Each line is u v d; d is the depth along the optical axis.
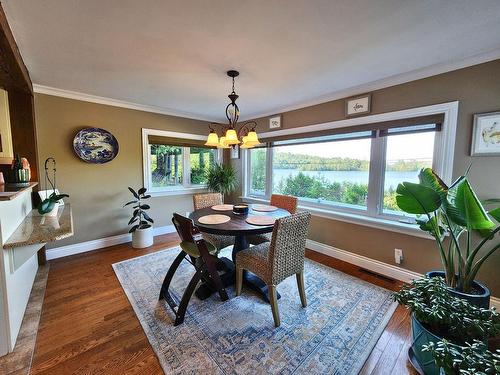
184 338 1.61
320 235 3.21
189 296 1.79
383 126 2.50
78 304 1.98
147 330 1.68
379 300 2.07
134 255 3.04
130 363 1.41
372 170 2.69
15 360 1.41
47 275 2.49
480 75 1.89
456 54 1.89
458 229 1.71
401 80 2.32
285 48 1.80
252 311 1.91
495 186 1.86
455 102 2.01
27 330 1.66
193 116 4.17
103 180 3.28
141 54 1.90
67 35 1.62
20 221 1.87
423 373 1.33
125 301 2.03
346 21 1.47
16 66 1.82
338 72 2.25
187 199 4.32
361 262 2.77
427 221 1.82
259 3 1.29
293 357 1.46
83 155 3.05
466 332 1.20
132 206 3.57
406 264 2.43
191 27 1.53
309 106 3.23
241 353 1.48
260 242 2.58
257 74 2.30
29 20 1.44
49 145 2.82
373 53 1.88
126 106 3.41
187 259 2.58
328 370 1.37
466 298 1.50
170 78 2.41
